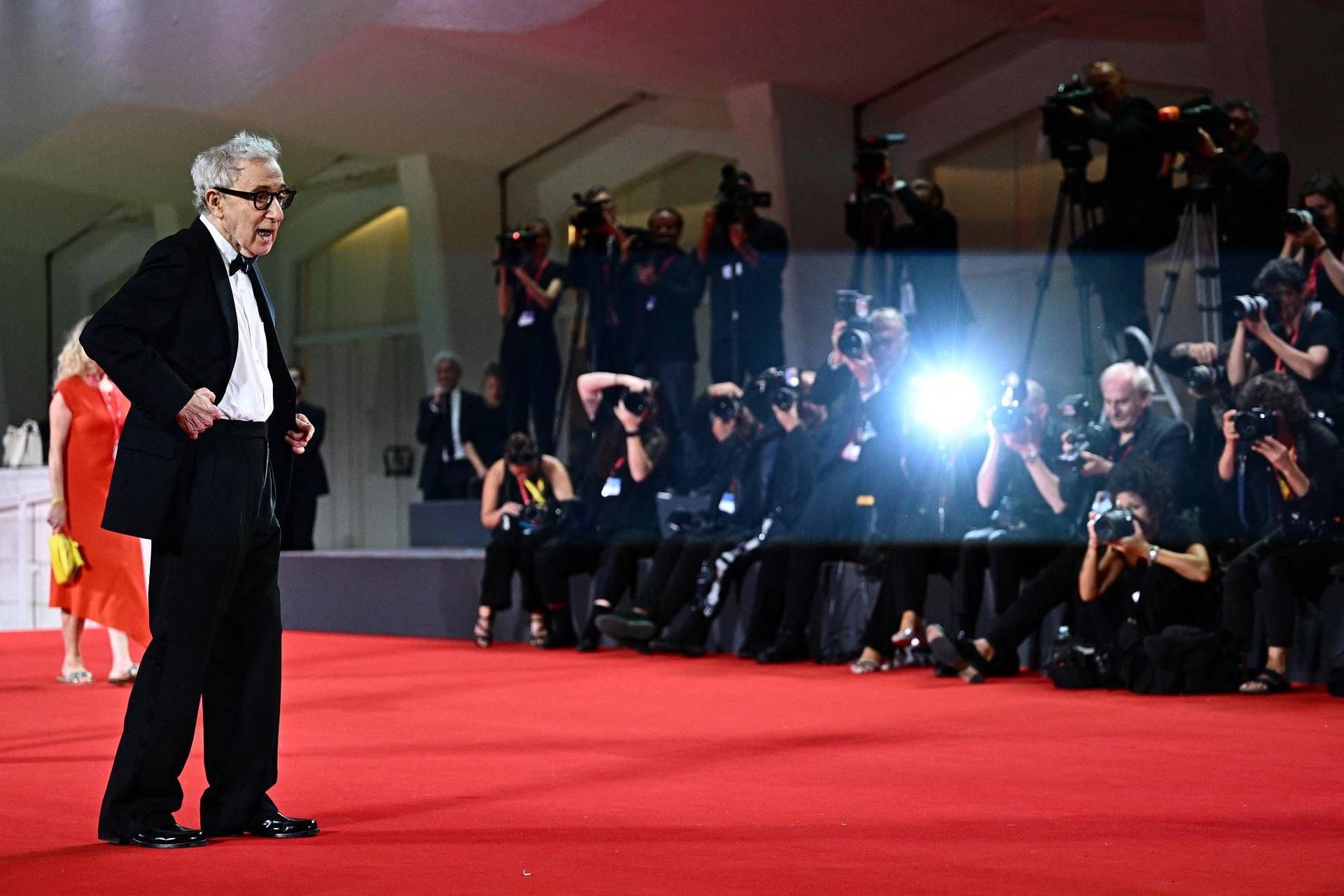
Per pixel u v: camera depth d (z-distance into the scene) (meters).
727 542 8.44
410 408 16.88
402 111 14.23
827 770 4.46
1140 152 8.45
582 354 15.08
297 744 5.15
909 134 13.45
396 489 17.12
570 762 4.66
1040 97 12.74
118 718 6.02
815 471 8.22
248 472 3.54
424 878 2.98
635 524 9.10
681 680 7.26
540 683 7.18
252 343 3.58
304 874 3.04
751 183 10.41
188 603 3.47
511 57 13.04
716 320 10.62
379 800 3.99
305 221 17.27
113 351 3.35
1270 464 6.64
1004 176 13.18
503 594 9.42
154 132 15.04
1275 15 10.20
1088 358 8.83
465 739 5.24
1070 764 4.54
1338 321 7.29
